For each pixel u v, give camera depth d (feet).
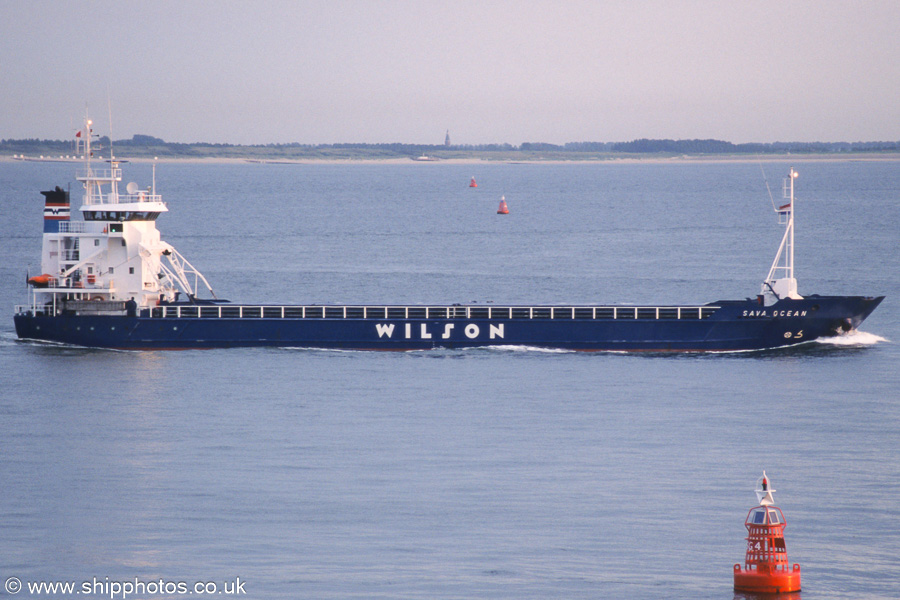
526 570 638.94
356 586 618.44
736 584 605.73
